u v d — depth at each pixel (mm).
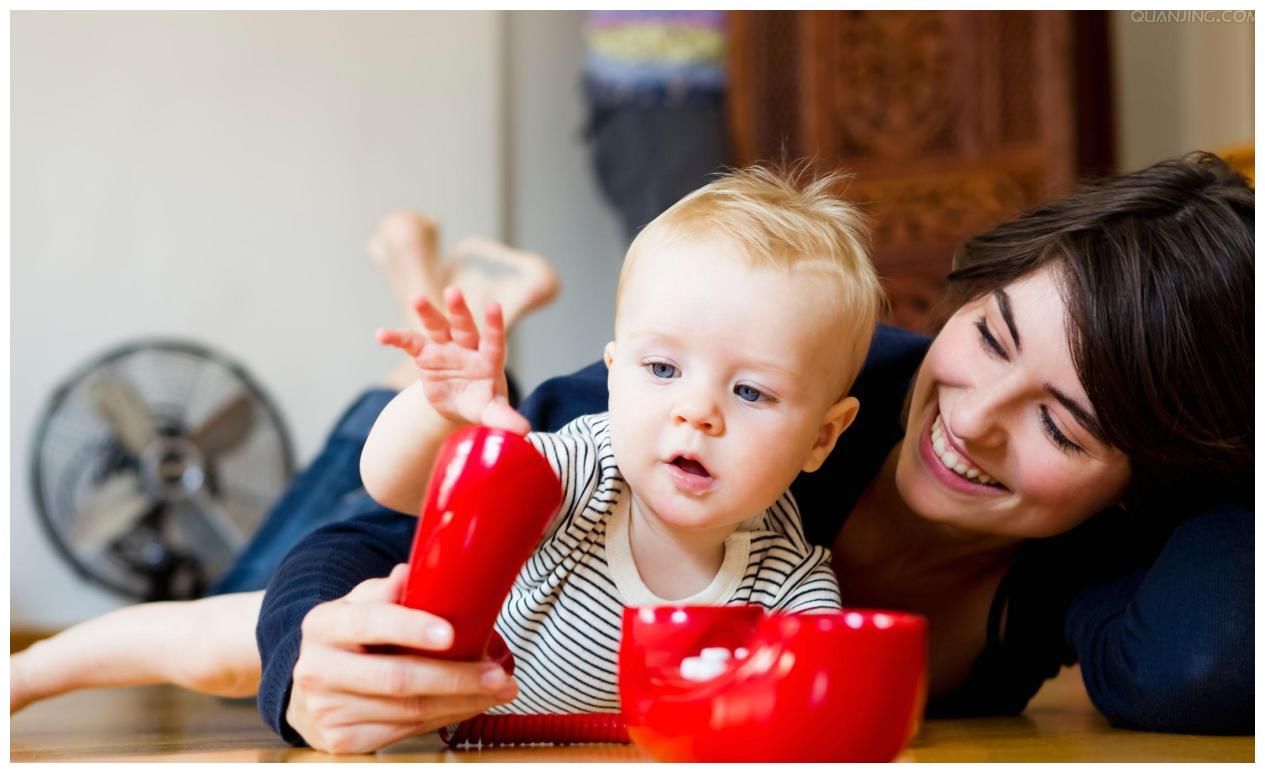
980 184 3580
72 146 4121
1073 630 1230
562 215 4461
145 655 1332
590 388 1186
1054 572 1271
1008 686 1331
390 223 2584
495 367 869
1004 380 1021
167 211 4168
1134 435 1021
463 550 799
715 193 1018
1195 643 1057
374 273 4281
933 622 1299
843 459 1176
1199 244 1029
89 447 3680
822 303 952
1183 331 1006
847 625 750
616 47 3904
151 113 4176
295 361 4219
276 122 4262
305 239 4250
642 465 930
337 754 864
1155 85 4160
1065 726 1200
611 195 3990
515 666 1010
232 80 4238
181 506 3646
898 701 752
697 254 940
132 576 3717
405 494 1033
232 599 1338
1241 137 3764
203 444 3701
